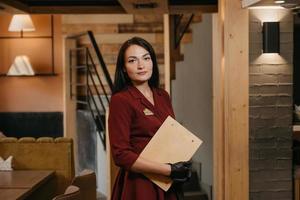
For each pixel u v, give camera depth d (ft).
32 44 23.06
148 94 6.96
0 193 9.45
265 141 12.38
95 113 19.85
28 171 12.22
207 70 17.28
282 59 12.18
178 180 6.64
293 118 13.29
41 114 23.22
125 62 6.86
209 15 17.02
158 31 22.29
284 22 12.10
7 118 23.24
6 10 15.11
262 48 12.09
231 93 11.78
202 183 17.84
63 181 12.75
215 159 13.84
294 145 13.85
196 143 6.84
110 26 22.26
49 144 12.82
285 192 12.59
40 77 23.18
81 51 22.47
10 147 12.80
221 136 12.38
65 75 22.47
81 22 22.26
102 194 18.49
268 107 12.28
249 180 12.43
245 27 11.68
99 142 18.63
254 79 12.16
